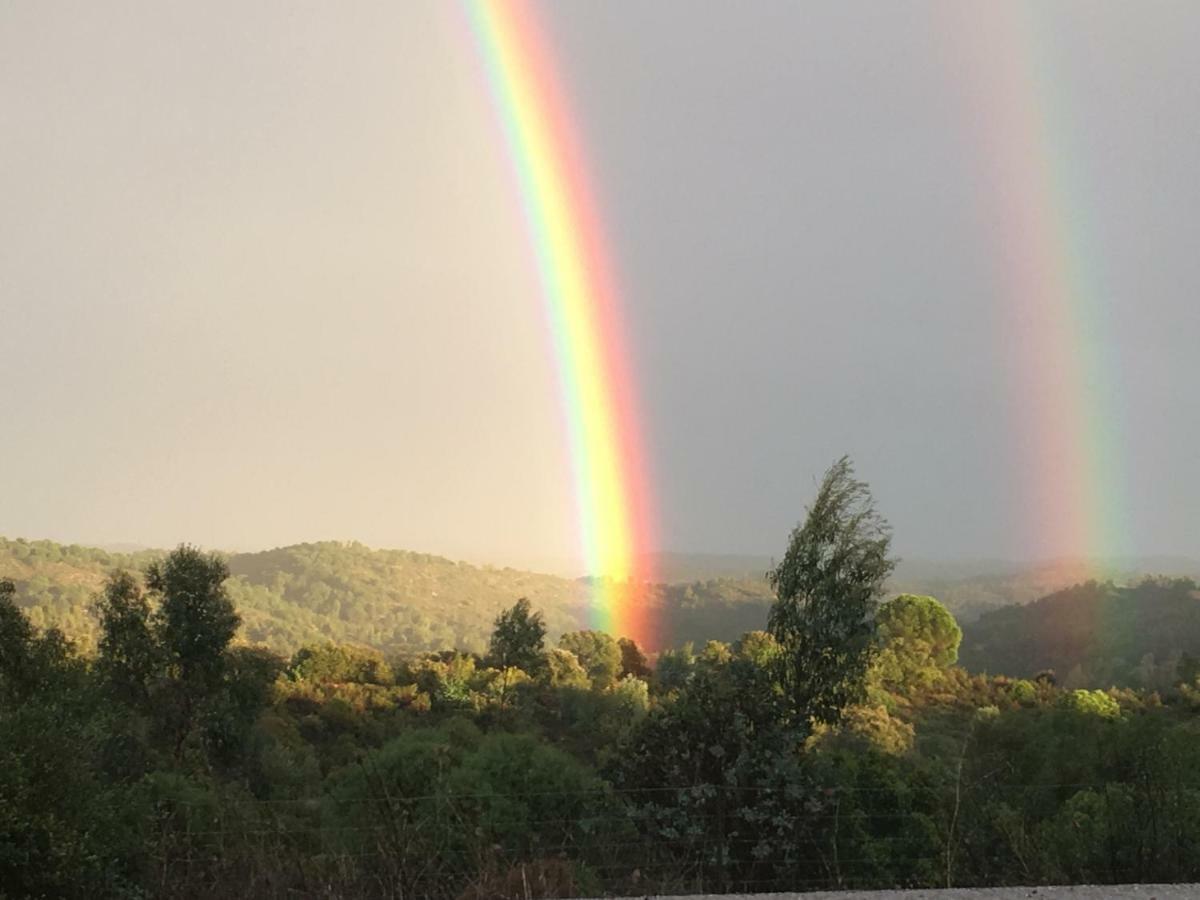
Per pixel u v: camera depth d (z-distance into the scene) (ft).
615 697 114.42
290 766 72.95
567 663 154.10
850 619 44.01
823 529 44.96
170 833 21.04
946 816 24.73
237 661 84.48
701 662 33.71
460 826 21.91
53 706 25.07
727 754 30.01
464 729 43.60
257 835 21.36
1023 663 211.00
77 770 20.33
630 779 30.89
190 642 80.02
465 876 19.97
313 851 21.04
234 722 78.38
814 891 20.63
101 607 81.30
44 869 18.58
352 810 23.08
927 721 102.27
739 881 24.03
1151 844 21.49
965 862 23.15
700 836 25.98
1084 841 21.89
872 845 25.73
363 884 19.51
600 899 19.79
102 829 19.72
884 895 19.38
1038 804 25.53
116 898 19.20
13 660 42.68
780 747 30.19
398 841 20.39
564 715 118.52
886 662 152.66
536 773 29.94
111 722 29.58
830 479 45.37
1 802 18.56
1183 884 20.31
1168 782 22.82
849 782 28.91
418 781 26.86
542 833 25.08
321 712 111.75
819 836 27.02
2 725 20.12
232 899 19.08
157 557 84.99
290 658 164.45
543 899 19.38
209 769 60.44
